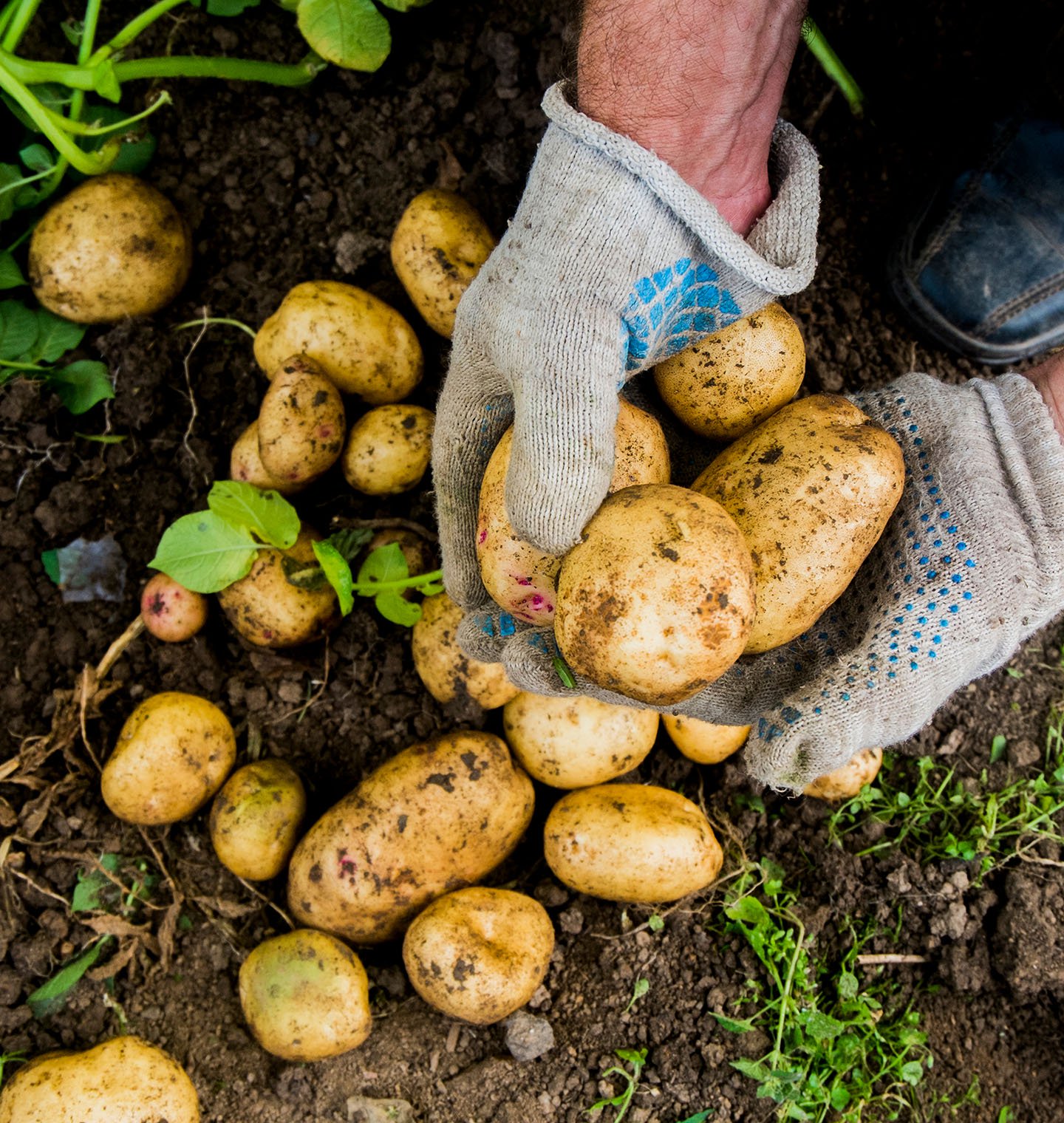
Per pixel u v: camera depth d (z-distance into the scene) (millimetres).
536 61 721
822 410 531
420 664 660
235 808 641
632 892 629
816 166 526
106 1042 608
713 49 482
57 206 679
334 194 736
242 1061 633
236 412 719
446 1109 625
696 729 661
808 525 506
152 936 654
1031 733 715
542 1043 628
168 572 640
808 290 754
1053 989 652
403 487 682
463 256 663
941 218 714
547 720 640
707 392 555
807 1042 636
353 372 665
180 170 730
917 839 689
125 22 737
